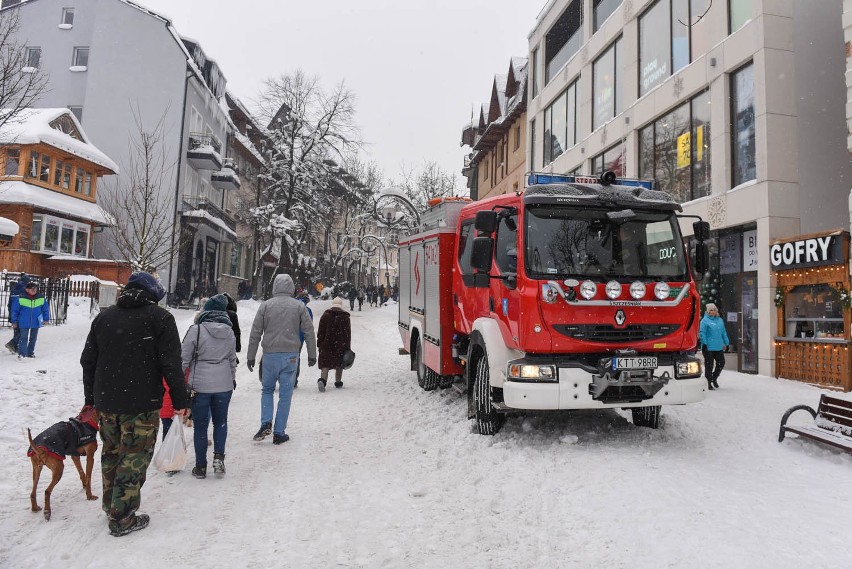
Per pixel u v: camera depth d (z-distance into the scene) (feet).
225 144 125.59
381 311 126.82
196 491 15.31
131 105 97.60
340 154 125.18
